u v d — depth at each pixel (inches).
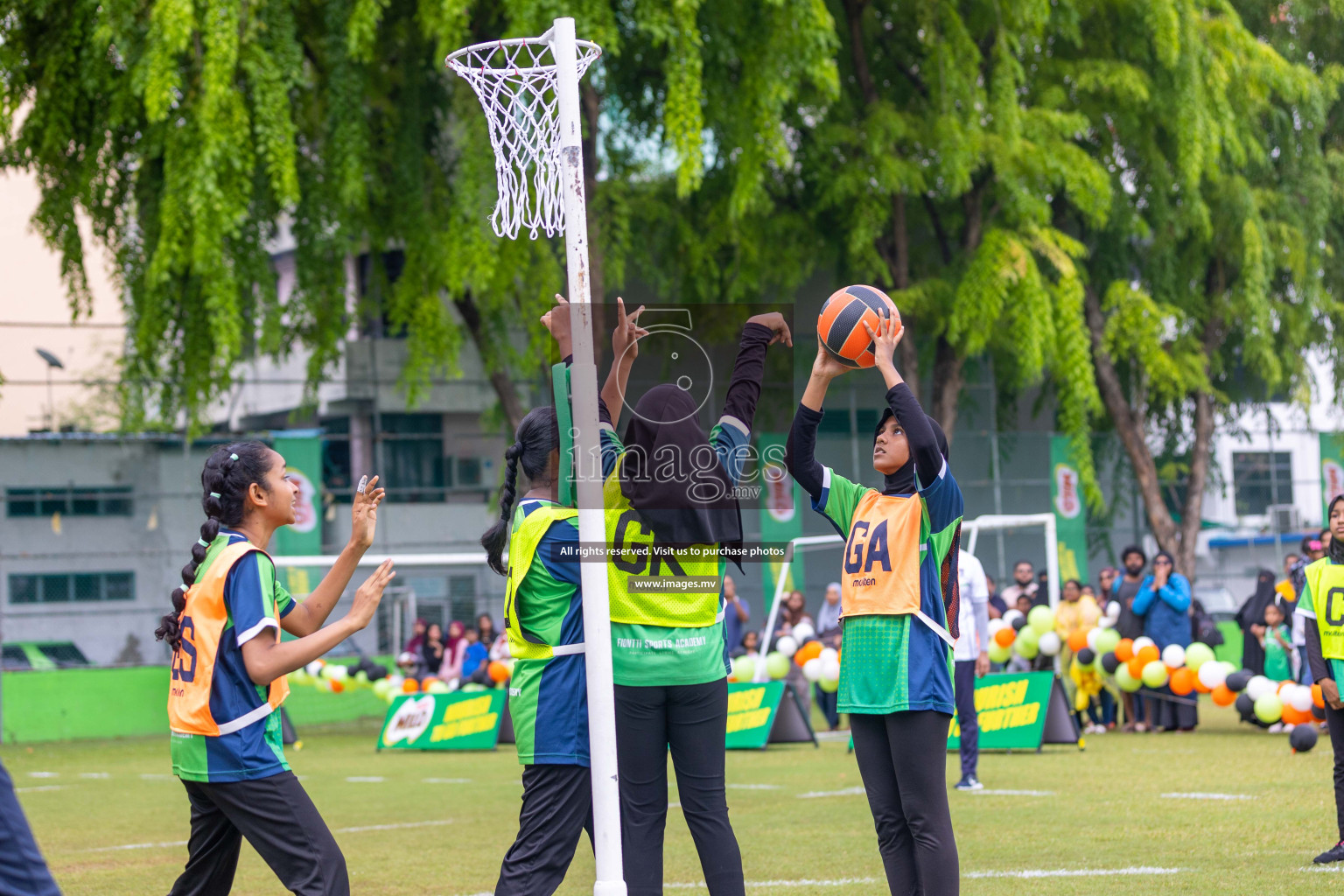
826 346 298.5
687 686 270.5
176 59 967.6
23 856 195.3
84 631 1300.4
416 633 1209.4
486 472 1600.6
